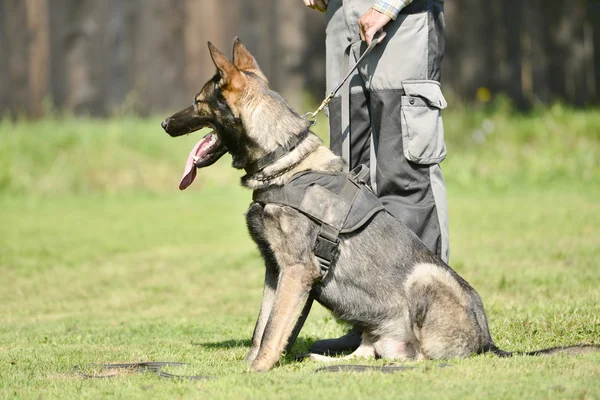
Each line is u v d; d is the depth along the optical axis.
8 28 23.27
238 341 7.36
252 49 24.78
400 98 6.88
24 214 17.91
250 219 6.20
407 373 5.38
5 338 7.68
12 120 23.45
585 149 21.58
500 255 11.55
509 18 25.30
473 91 25.30
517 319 7.50
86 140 21.80
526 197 18.38
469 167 21.31
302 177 6.10
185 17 24.27
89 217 17.44
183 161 22.30
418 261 6.18
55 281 11.14
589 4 25.81
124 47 23.92
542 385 4.97
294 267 5.98
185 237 14.82
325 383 5.22
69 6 23.45
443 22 7.13
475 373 5.32
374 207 6.17
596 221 14.10
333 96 6.93
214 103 6.28
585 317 7.37
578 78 25.78
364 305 6.17
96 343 7.40
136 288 10.63
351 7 7.06
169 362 6.08
